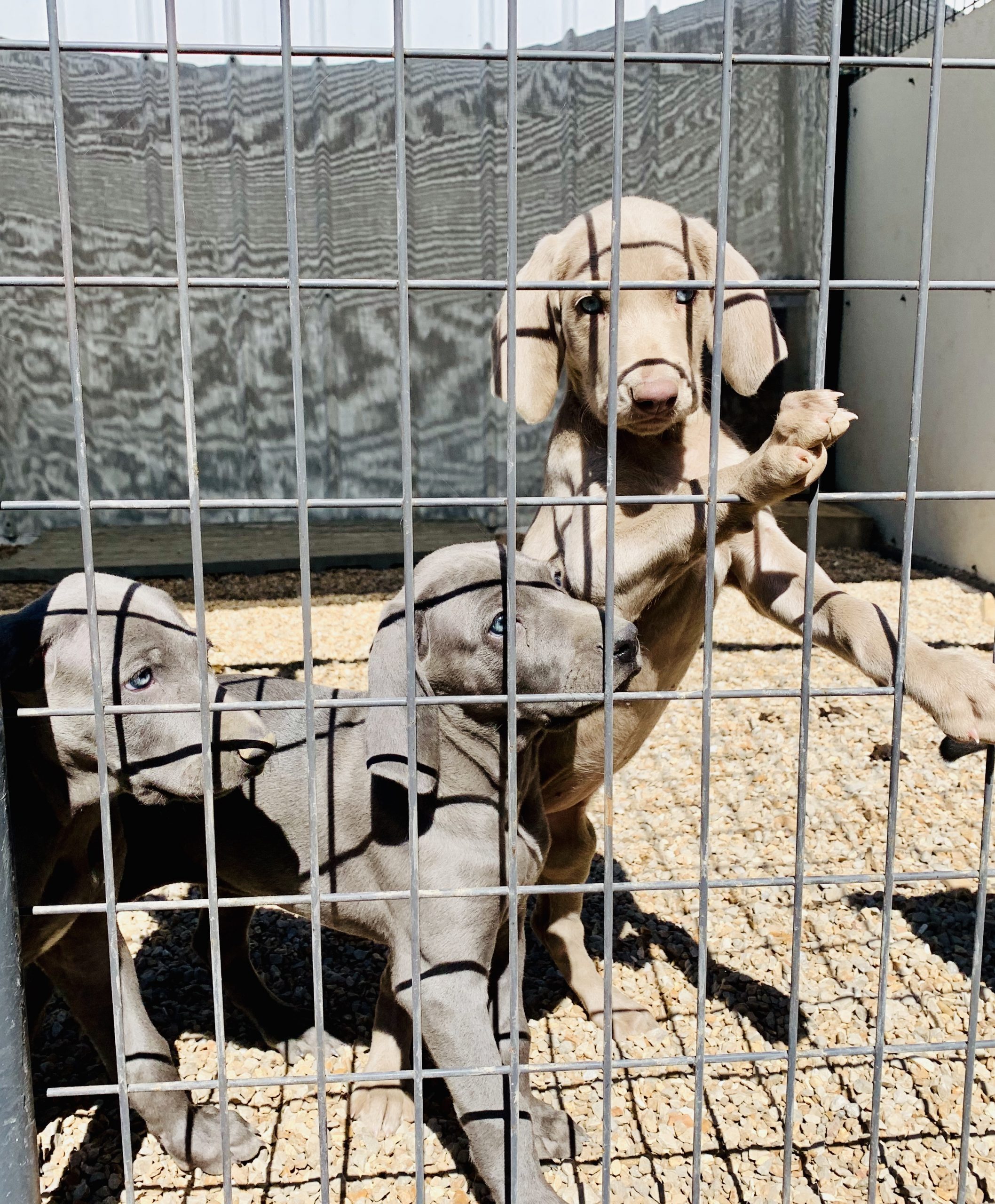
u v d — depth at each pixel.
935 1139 0.76
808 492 0.61
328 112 2.87
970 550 2.49
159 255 2.91
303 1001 0.95
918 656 0.73
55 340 2.92
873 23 2.86
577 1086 0.82
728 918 1.06
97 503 0.50
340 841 0.81
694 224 0.90
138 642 0.72
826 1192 0.71
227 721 0.72
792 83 2.95
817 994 0.93
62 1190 0.73
